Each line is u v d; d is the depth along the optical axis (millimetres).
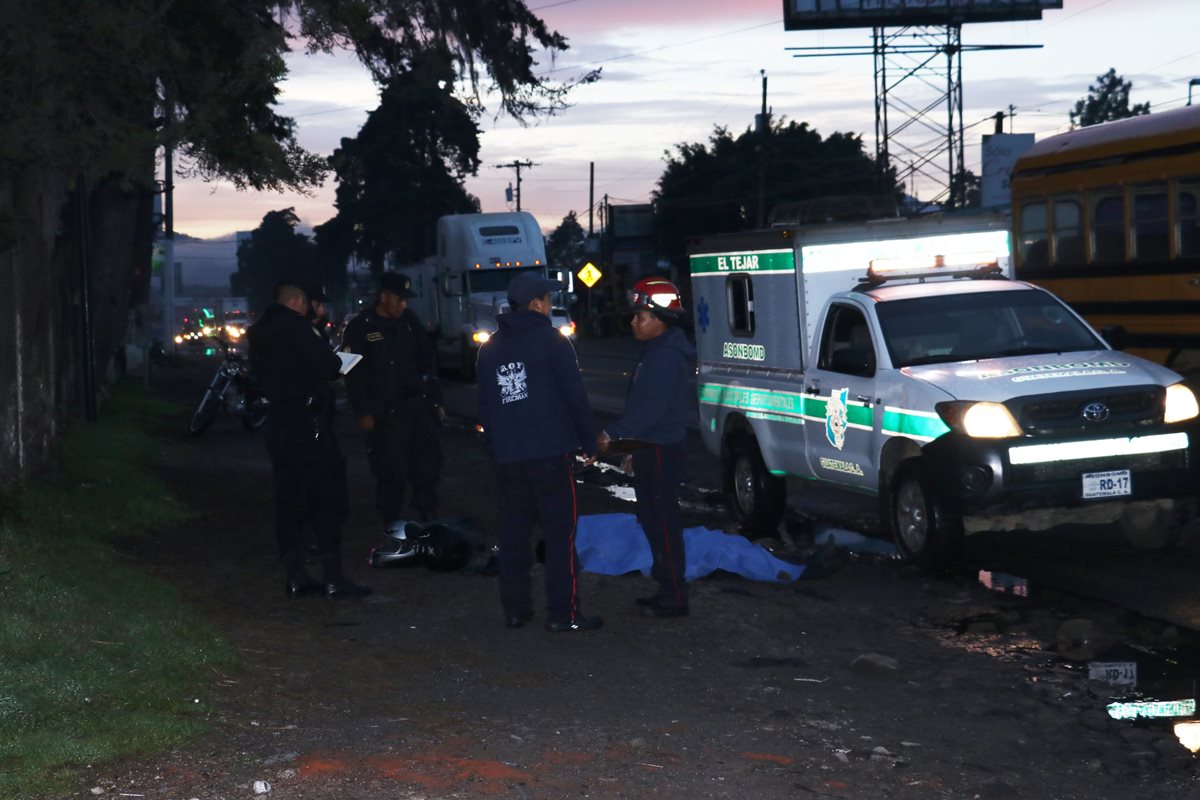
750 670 6727
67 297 15898
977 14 49094
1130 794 4910
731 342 11898
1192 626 7520
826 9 49000
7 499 9344
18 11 8156
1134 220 14711
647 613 7930
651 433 7754
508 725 5652
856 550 10141
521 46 14680
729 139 74312
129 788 4711
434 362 10375
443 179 78938
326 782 4828
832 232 10805
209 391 18641
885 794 4871
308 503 8250
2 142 8344
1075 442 8812
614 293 64250
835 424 10219
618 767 5105
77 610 6855
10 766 4801
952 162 49312
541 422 7418
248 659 6605
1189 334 13891
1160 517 9414
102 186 16891
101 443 14523
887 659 6719
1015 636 7457
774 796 4824
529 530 7621
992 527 8984
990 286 10406
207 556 9500
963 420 8844
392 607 8055
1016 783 5023
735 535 10102
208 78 9266
